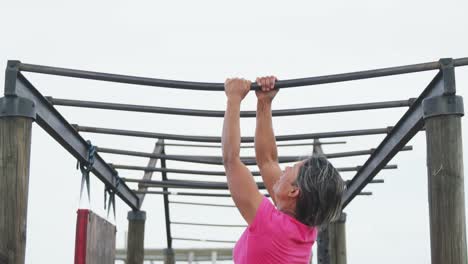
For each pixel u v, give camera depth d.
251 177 2.62
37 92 4.77
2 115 4.34
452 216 4.27
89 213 5.79
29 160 4.38
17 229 4.20
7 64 4.43
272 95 3.28
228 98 2.82
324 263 9.23
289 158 7.68
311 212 2.58
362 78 4.38
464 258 4.24
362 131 6.09
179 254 15.21
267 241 2.51
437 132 4.39
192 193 9.25
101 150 6.71
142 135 6.21
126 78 4.55
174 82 4.54
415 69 4.41
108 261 6.96
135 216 9.37
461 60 4.41
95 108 5.31
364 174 7.35
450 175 4.31
